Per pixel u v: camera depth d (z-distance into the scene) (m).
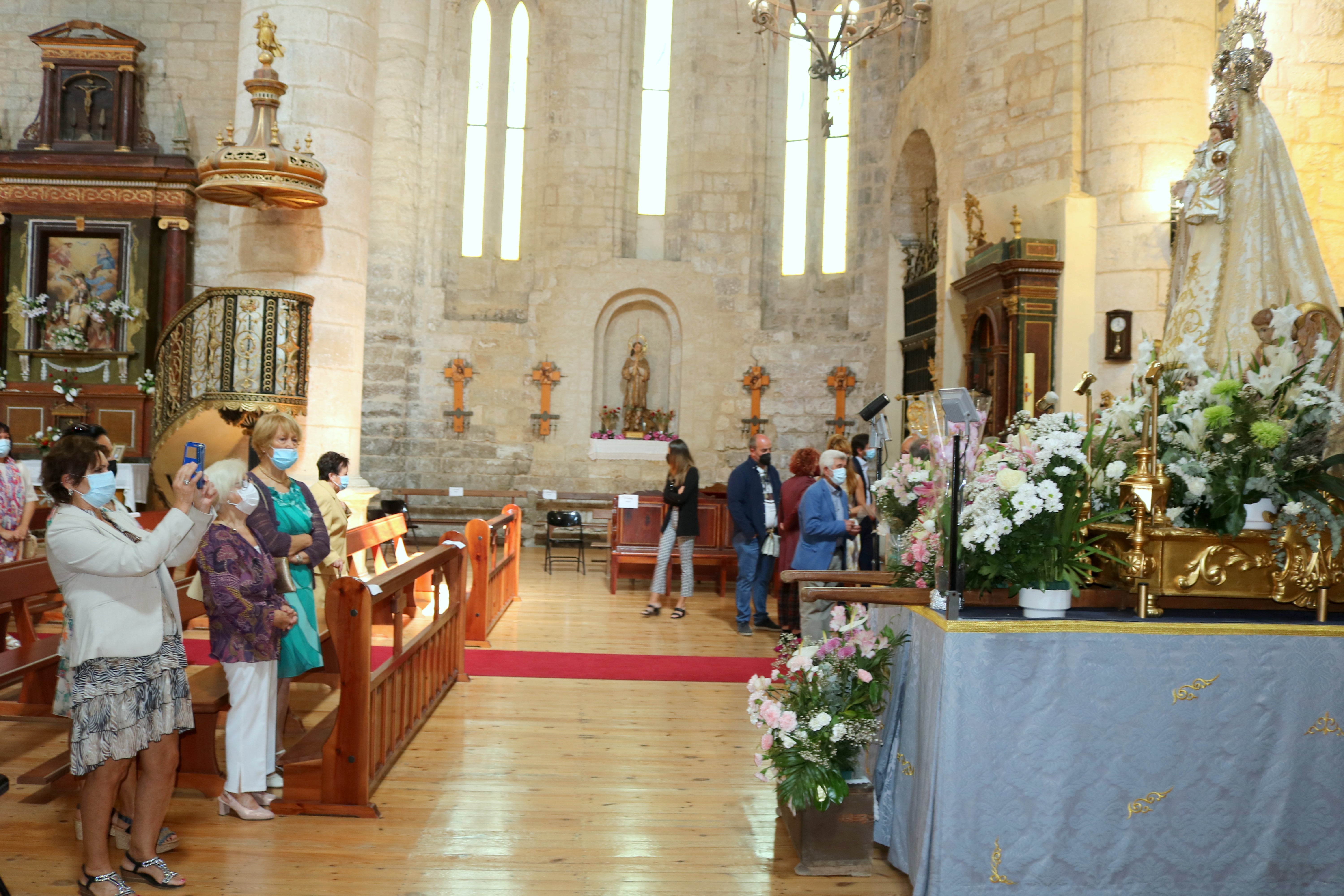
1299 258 4.68
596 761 5.16
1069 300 10.33
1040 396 10.39
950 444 3.94
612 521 11.90
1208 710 3.40
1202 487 3.66
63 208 14.52
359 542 7.16
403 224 16.34
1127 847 3.37
